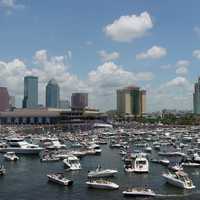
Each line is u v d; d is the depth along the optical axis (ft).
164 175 431.43
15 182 436.76
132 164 509.35
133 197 360.69
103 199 355.77
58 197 365.20
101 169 486.79
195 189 392.88
